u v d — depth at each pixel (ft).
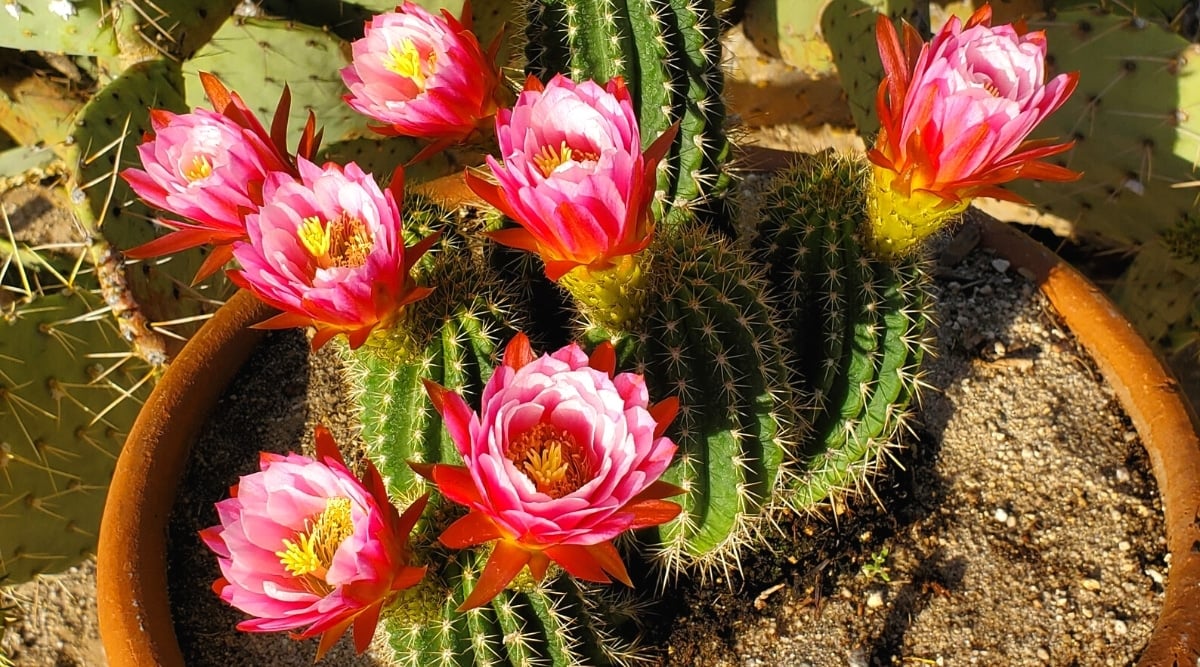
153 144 3.10
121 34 4.07
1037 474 3.63
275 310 3.83
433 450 3.27
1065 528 3.56
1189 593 3.35
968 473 3.66
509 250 3.58
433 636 3.17
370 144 4.32
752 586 3.54
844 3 4.39
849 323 3.41
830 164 3.49
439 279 3.29
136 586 3.49
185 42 4.14
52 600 4.64
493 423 2.76
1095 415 3.69
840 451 3.48
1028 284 3.87
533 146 2.89
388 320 3.08
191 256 4.21
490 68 3.24
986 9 3.04
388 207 2.96
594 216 2.86
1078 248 4.69
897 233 3.33
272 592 2.81
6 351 3.89
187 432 3.71
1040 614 3.47
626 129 2.87
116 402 4.04
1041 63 3.00
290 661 3.52
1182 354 4.46
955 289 3.88
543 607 3.22
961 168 3.04
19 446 3.87
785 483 3.45
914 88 3.03
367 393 3.35
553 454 2.77
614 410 2.76
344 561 2.81
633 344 3.19
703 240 3.28
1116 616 3.44
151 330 4.03
